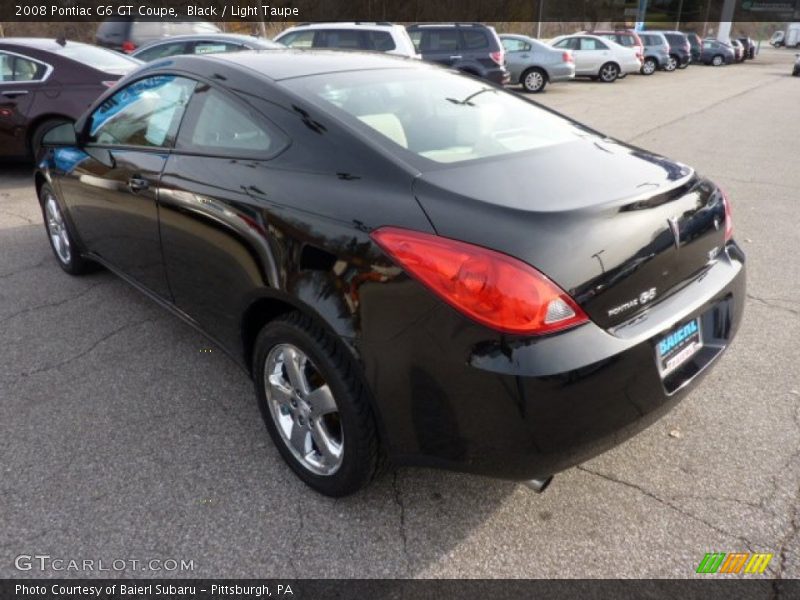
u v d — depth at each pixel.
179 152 2.81
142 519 2.28
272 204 2.27
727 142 9.87
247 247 2.37
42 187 4.27
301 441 2.40
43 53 6.89
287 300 2.21
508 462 1.90
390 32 11.03
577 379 1.79
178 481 2.46
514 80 17.92
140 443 2.67
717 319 2.32
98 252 3.77
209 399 2.98
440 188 1.99
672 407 2.14
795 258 4.80
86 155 3.57
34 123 6.86
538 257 1.78
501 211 1.87
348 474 2.21
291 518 2.29
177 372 3.21
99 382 3.11
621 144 2.76
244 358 2.66
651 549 2.15
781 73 28.52
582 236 1.84
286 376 2.45
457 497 2.38
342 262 2.02
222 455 2.61
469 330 1.79
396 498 2.38
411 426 1.99
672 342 2.08
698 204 2.24
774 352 3.39
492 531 2.23
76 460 2.56
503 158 2.29
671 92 17.97
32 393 3.01
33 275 4.39
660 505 2.34
